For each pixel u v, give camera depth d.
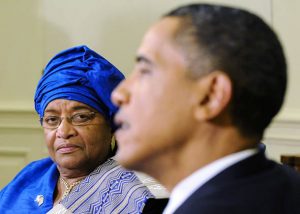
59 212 2.03
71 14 4.44
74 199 2.04
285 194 1.05
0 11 4.57
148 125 1.05
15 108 4.51
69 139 2.08
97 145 2.11
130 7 4.30
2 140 4.60
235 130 1.05
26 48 4.53
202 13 1.06
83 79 2.08
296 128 3.84
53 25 4.47
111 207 1.96
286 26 3.88
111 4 4.34
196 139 1.05
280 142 3.88
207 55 1.02
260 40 1.04
